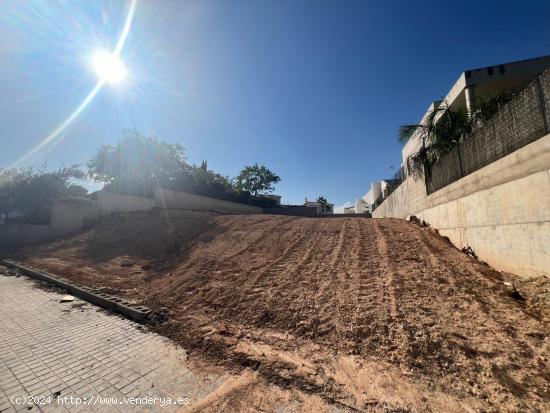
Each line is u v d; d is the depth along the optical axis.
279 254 7.40
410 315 3.73
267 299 4.71
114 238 12.16
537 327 3.29
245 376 2.81
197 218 14.88
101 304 5.21
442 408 2.23
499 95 7.62
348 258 6.55
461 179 6.85
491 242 5.58
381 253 6.68
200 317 4.36
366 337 3.38
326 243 8.12
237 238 9.77
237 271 6.31
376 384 2.57
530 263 4.51
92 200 16.86
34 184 16.38
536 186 4.37
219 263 7.04
